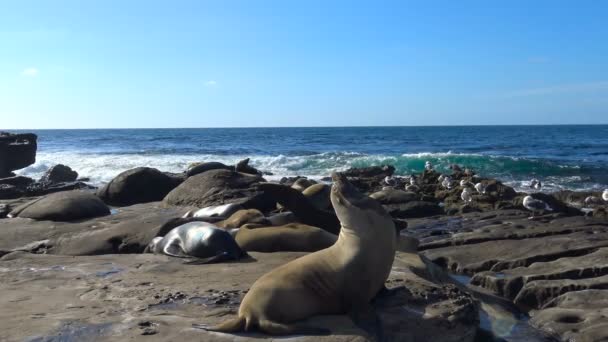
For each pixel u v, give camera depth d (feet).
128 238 32.60
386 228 17.78
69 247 32.42
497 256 31.86
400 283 21.22
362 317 17.10
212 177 49.42
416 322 17.58
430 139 248.11
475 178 70.49
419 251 35.12
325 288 17.30
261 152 155.43
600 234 36.35
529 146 181.37
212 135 327.67
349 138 264.93
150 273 23.93
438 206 52.37
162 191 56.49
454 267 31.76
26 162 84.33
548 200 51.24
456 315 18.33
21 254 28.91
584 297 23.32
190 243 27.73
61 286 21.94
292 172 100.89
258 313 16.29
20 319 17.51
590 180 88.89
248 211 33.53
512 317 22.58
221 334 15.94
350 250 17.61
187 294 20.07
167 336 15.85
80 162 115.14
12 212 42.88
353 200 17.65
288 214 32.94
